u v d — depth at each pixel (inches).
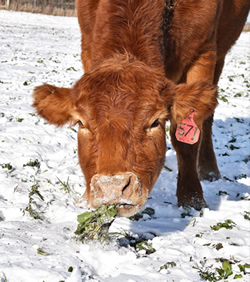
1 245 198.2
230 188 307.9
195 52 269.0
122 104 186.2
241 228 237.1
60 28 1459.2
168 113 204.4
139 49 217.9
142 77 195.0
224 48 351.9
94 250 199.8
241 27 363.9
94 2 262.7
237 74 820.6
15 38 1067.3
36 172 302.2
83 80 198.7
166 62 251.8
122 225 233.6
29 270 176.2
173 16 249.6
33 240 207.6
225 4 320.5
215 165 330.3
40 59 802.8
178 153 269.3
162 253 202.1
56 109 207.5
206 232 229.3
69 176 297.3
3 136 370.3
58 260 186.9
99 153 183.2
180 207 265.1
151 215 256.5
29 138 373.1
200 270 185.3
